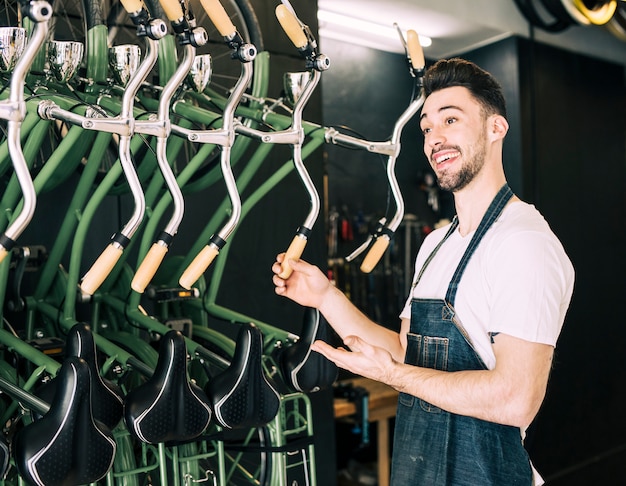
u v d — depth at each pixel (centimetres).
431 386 161
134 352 217
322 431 331
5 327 233
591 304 508
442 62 187
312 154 337
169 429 177
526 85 465
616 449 520
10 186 195
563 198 491
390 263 498
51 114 154
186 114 206
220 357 215
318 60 176
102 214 282
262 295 320
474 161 178
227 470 288
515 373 155
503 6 449
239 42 165
